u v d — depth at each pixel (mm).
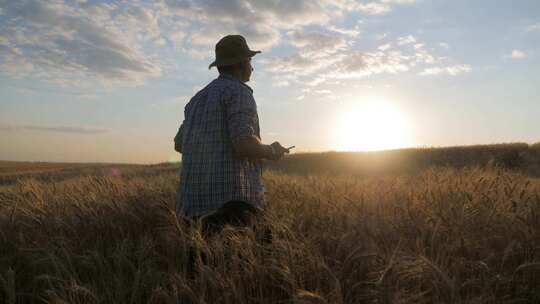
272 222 3033
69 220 3863
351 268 2809
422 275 2557
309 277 2740
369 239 3041
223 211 2916
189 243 2898
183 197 3082
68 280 2824
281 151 3049
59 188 5516
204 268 2629
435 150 34844
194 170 2998
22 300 2971
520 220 3211
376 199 4043
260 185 3115
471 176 5344
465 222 3227
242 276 2779
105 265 3162
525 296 2582
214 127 2938
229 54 3033
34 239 3625
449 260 2891
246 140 2754
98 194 4820
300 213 3811
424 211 3523
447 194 3998
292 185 4969
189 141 3057
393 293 2424
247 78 3223
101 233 3752
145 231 3857
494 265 2846
